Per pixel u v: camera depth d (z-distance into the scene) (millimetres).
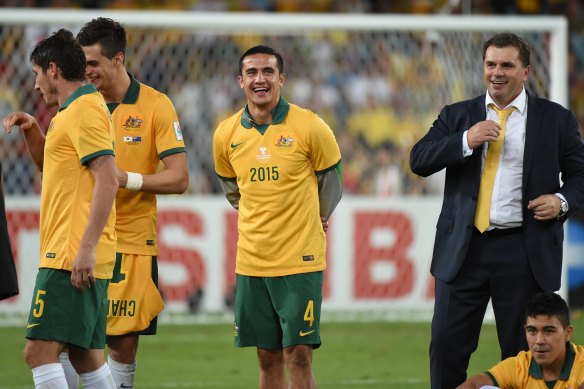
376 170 50094
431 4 54531
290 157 20375
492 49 19250
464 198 19578
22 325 37438
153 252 21781
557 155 19422
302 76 52500
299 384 20328
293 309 20250
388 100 51594
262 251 20453
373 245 38406
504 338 19797
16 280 20594
